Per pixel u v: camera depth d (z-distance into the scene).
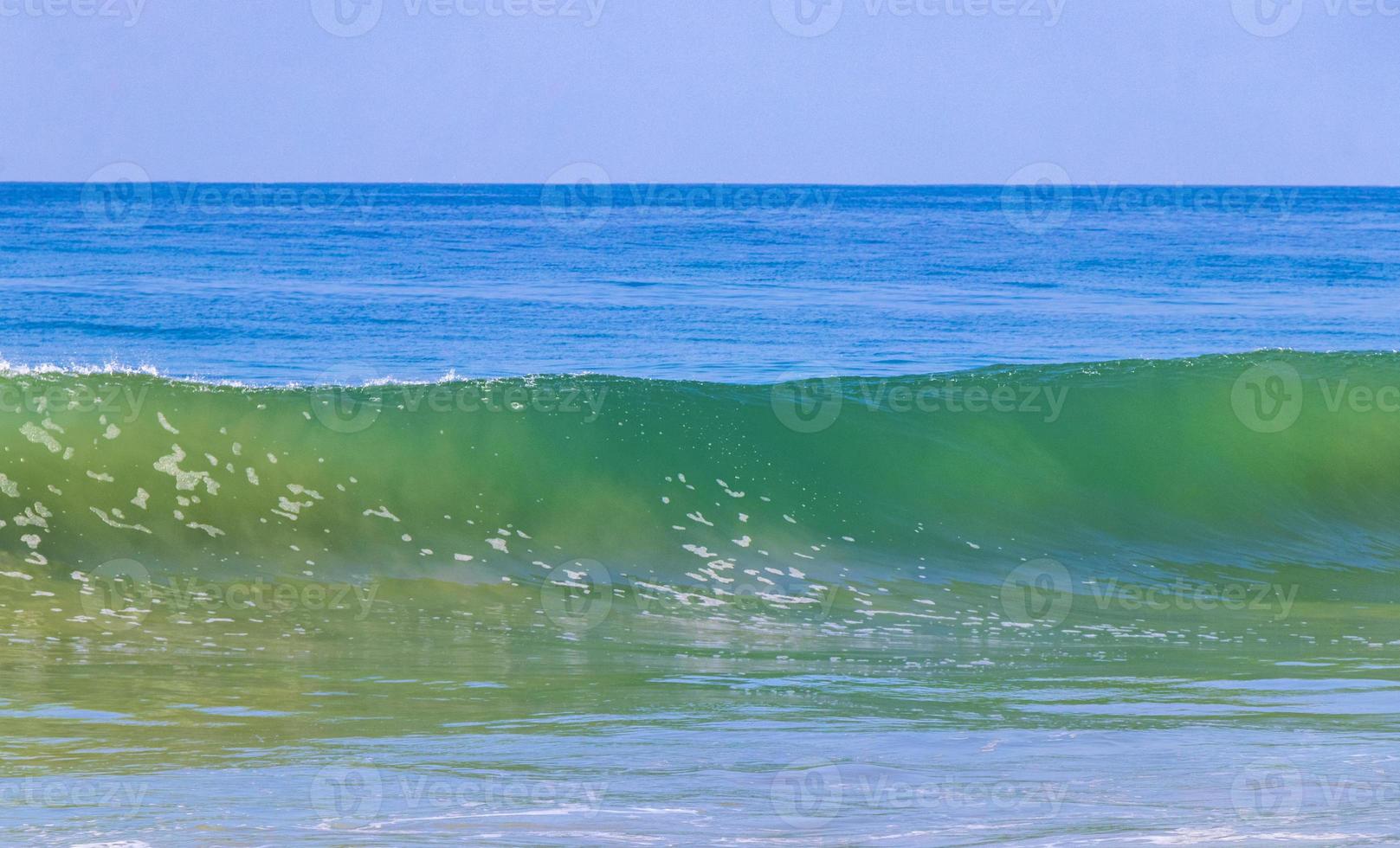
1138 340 144.88
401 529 45.91
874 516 53.28
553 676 31.81
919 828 18.41
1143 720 27.28
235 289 170.88
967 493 56.25
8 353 125.19
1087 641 39.53
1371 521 59.66
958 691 30.73
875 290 181.62
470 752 23.52
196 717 25.97
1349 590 50.31
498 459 51.09
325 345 131.62
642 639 37.75
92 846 17.27
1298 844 17.52
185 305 155.88
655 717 27.05
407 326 142.88
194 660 32.00
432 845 17.50
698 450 54.97
